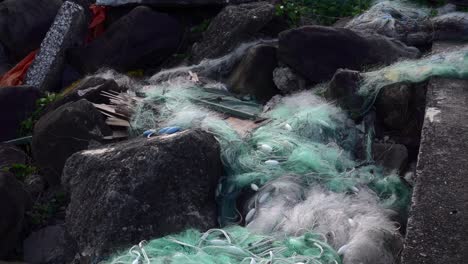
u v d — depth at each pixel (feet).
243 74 21.94
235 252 13.88
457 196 13.39
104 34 26.30
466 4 22.62
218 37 23.79
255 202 15.88
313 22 24.54
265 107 20.54
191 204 15.62
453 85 17.81
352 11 24.79
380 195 16.65
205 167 15.99
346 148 18.34
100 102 21.76
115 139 19.79
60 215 20.10
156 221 15.29
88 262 15.02
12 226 18.70
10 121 23.52
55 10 28.27
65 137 19.67
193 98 20.89
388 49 20.48
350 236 14.20
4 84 26.81
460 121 15.97
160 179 15.49
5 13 27.71
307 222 14.83
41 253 19.01
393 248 14.05
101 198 15.40
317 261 13.21
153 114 20.03
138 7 25.75
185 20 26.81
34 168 21.39
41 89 26.11
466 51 19.01
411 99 18.38
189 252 14.12
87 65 25.98
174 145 15.78
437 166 14.38
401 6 23.77
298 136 18.19
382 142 18.57
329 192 16.10
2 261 18.56
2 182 18.58
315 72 20.49
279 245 14.16
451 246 12.04
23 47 27.73
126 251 14.53
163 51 25.86
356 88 18.70
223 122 18.84
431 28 21.71
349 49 20.36
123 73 25.76
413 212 13.03
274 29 24.14
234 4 25.77
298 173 16.66
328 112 18.71
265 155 17.34
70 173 16.42
